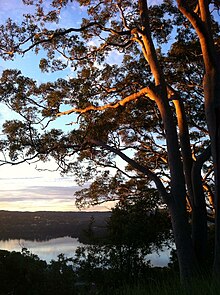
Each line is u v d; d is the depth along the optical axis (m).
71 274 13.55
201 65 17.52
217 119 9.91
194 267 11.23
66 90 16.36
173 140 12.18
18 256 13.04
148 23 13.41
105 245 14.42
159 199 17.14
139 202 16.62
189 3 13.83
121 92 17.16
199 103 18.89
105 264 14.16
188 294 6.20
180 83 18.39
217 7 14.48
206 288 6.13
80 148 16.27
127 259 13.98
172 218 11.71
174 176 11.98
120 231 14.38
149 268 13.91
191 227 12.95
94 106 15.87
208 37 10.21
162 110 12.52
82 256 14.42
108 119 17.19
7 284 12.71
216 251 9.80
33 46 14.65
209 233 16.83
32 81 16.14
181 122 13.71
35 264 13.14
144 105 18.25
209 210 22.14
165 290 6.54
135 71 17.22
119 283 13.43
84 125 16.69
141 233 14.40
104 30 14.13
